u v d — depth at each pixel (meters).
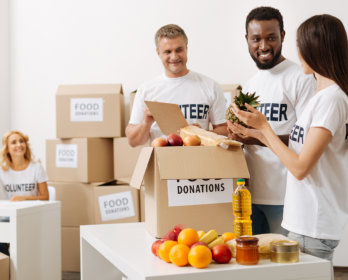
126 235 1.50
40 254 2.74
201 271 1.03
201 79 2.26
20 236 2.56
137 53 3.88
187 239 1.13
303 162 1.24
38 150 4.05
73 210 3.46
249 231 1.39
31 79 4.07
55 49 4.02
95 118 3.44
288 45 3.66
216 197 1.43
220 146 1.42
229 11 3.76
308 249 1.30
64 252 3.47
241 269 1.05
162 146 1.45
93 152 3.44
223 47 3.77
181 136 1.63
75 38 3.97
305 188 1.31
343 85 1.27
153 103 1.60
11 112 4.11
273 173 1.82
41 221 2.76
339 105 1.25
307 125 1.30
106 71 3.92
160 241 1.20
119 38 3.90
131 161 3.39
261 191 1.84
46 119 4.04
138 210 3.29
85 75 3.96
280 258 1.09
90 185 3.43
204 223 1.41
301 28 1.32
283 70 1.89
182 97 2.21
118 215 3.32
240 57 3.75
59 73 4.01
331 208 1.29
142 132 2.04
